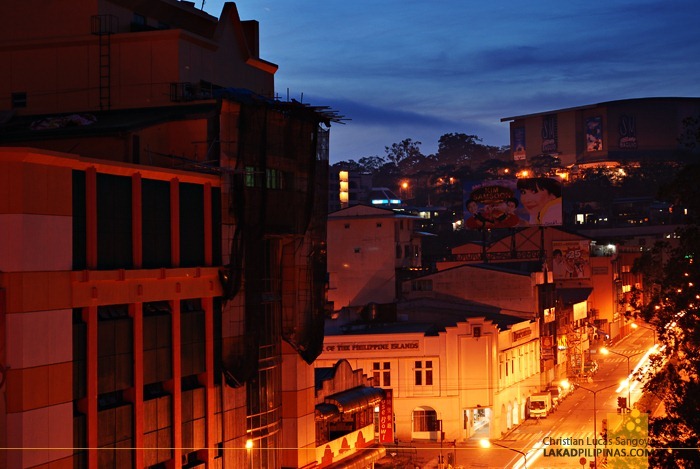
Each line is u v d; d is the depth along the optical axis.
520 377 104.00
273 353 49.78
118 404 37.47
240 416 45.94
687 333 48.62
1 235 32.38
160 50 47.97
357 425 62.22
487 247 156.50
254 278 46.03
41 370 32.94
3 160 32.31
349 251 128.12
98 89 48.62
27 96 49.66
